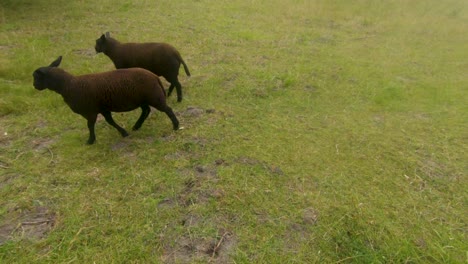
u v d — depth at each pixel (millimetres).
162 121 4953
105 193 3590
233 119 5062
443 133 4945
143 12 9852
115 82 4020
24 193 3559
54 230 3154
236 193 3633
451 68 7297
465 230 3355
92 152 4234
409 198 3729
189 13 10031
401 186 3902
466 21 10625
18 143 4344
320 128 4965
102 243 3045
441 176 4094
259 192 3674
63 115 4949
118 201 3498
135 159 4129
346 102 5754
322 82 6391
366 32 9430
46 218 3285
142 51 5137
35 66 6117
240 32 8750
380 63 7410
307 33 9086
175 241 3090
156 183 3738
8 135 4477
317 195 3691
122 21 9023
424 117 5375
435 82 6590
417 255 3047
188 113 5180
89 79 3979
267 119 5121
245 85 6066
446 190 3873
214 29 8891
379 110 5547
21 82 5691
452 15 11148
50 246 3000
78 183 3713
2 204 3420
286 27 9469
